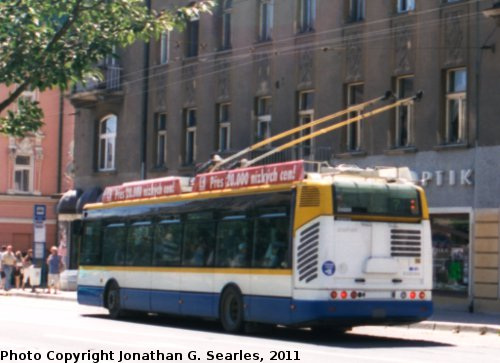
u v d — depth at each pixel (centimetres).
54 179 5928
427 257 1952
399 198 1931
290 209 1909
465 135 2848
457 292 2864
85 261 2758
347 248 1862
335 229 1855
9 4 1106
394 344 1927
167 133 4019
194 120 3909
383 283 1895
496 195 2750
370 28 3142
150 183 2486
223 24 3788
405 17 3031
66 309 3080
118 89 4259
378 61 3111
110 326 2275
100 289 2659
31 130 1184
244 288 2031
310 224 1864
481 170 2791
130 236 2542
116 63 4275
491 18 2761
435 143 2923
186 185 2341
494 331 2278
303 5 3431
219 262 2128
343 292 1848
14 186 5822
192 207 2262
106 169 4397
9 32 1105
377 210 1900
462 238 2856
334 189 1866
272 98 3500
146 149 4125
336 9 3269
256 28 3600
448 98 2927
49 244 5850
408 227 1934
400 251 1919
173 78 3997
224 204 2139
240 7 3672
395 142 3075
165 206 2384
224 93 3728
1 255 4625
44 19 1122
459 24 2869
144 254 2456
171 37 4022
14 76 1109
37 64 1105
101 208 2719
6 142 5788
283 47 3466
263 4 3609
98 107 4409
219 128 3778
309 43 3366
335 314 1839
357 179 1908
